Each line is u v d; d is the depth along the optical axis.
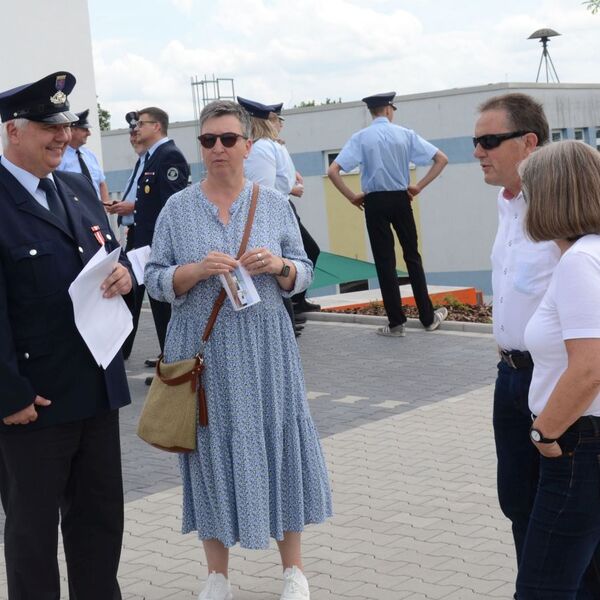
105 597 4.68
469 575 5.31
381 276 11.55
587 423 3.62
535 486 4.62
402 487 6.73
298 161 32.66
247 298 4.70
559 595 3.74
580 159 3.58
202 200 4.93
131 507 6.61
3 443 4.39
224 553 5.01
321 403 9.04
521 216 4.42
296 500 4.91
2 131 4.33
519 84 28.14
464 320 12.30
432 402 8.91
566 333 3.53
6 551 4.46
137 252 5.14
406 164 11.34
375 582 5.28
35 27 13.02
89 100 13.59
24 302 4.29
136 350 11.30
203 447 4.85
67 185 4.59
